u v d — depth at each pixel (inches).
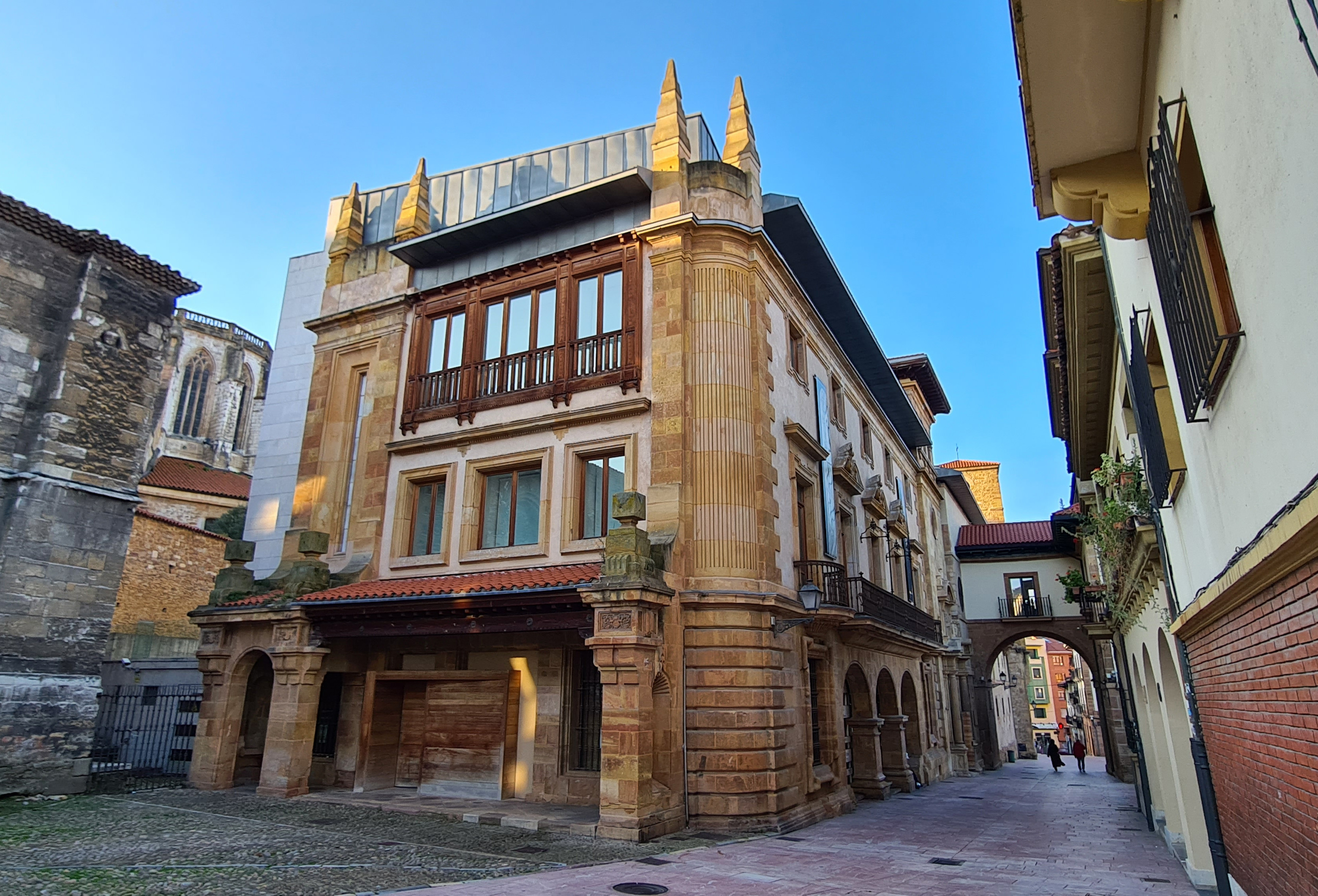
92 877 323.0
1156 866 442.3
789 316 717.3
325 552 709.3
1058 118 244.4
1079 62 225.1
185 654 1062.4
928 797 847.7
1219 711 261.1
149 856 371.9
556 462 616.7
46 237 626.8
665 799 473.4
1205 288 186.7
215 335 2252.7
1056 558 1453.0
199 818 489.4
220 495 1707.7
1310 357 130.6
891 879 382.0
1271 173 137.7
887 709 895.1
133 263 671.8
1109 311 424.2
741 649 525.7
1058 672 3757.4
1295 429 144.9
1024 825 629.3
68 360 617.0
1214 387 198.8
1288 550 150.1
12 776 545.0
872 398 1031.0
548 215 673.0
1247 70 143.8
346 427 753.0
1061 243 389.1
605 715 463.5
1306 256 126.0
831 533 742.5
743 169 667.4
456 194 834.2
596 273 649.6
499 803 533.0
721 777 499.8
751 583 546.9
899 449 1170.6
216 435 2180.1
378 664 639.8
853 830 566.3
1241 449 191.3
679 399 574.2
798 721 587.2
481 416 667.4
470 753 568.1
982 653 1446.9
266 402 868.6
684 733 508.4
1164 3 195.2
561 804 532.7
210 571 1250.0
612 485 603.2
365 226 871.1
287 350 877.2
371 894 300.2
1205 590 240.5
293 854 384.2
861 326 914.7
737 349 598.5
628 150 742.5
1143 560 391.9
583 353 632.4
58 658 579.8
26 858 361.4
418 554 679.7
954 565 1433.3
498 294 695.7
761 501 580.4
